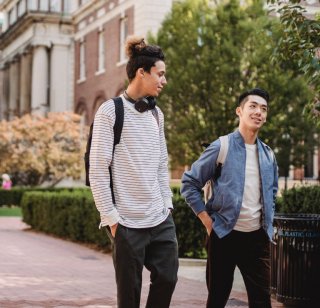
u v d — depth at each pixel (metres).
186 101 20.95
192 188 5.23
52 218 18.00
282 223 7.26
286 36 8.55
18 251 13.93
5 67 49.53
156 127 4.70
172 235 4.69
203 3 21.41
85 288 9.12
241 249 5.18
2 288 9.03
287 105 20.34
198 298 8.33
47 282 9.63
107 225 4.52
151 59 4.65
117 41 32.38
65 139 30.92
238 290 8.83
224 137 5.27
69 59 39.81
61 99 39.44
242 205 5.13
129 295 4.54
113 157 4.56
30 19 39.53
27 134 30.27
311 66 7.73
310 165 27.23
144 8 28.33
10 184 32.31
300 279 7.18
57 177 31.52
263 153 5.23
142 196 4.56
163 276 4.61
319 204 8.51
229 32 20.48
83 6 36.97
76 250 14.39
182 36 21.03
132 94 4.68
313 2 12.42
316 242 7.18
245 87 20.23
